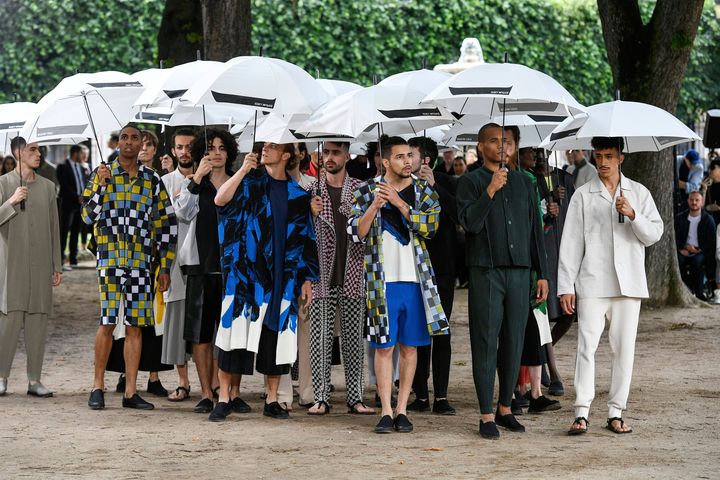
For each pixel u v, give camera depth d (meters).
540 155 19.72
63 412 18.30
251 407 18.88
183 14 32.88
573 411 18.41
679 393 20.03
